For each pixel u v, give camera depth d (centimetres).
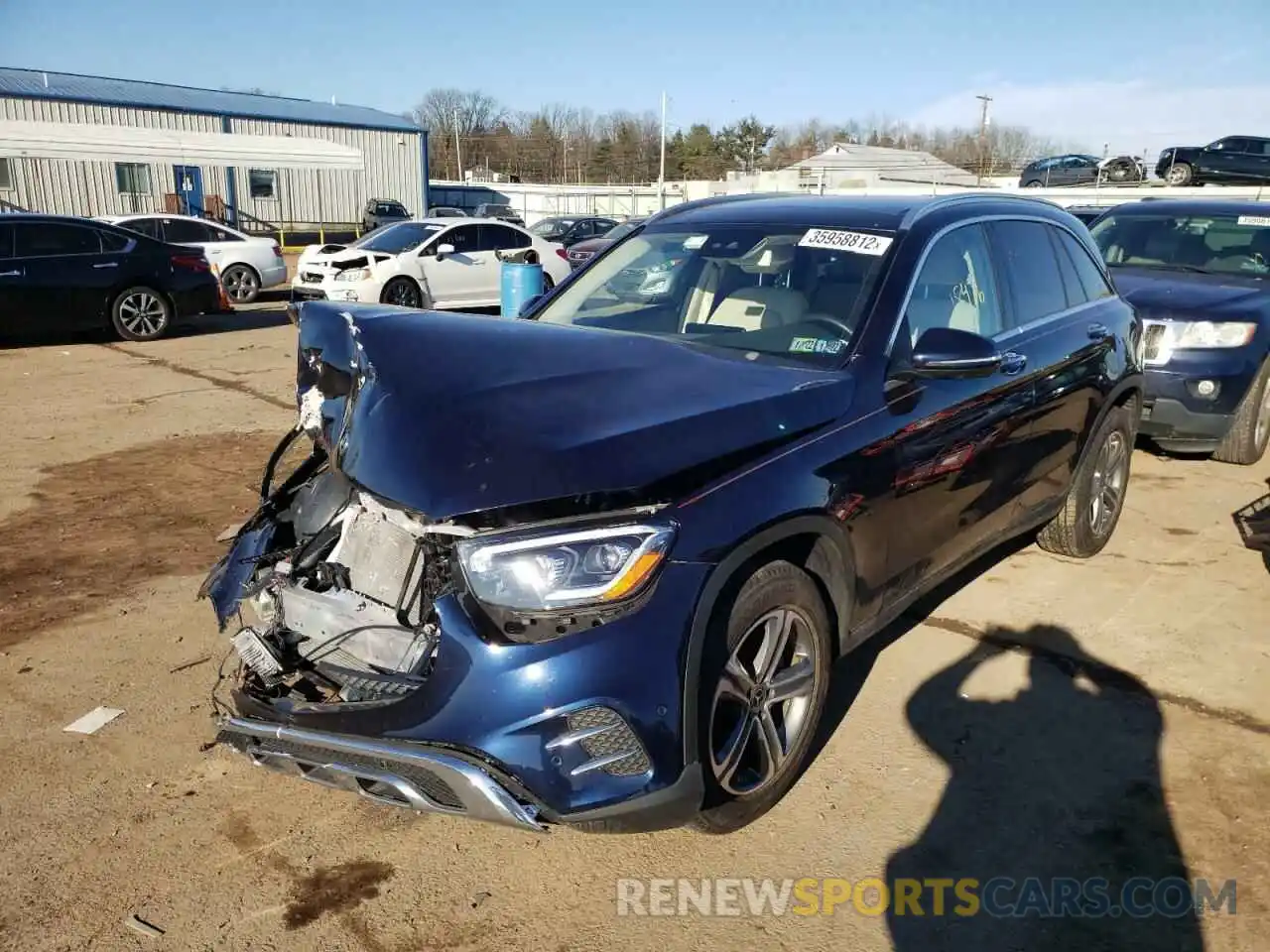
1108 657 400
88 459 671
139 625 423
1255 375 639
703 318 367
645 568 241
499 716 235
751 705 279
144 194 3222
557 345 307
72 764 324
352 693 264
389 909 263
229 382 961
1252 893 269
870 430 309
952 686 377
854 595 313
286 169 3288
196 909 262
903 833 294
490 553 238
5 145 2619
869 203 401
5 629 418
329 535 303
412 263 1434
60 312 1166
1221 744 339
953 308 373
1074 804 307
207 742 339
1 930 253
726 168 9175
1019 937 255
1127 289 687
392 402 271
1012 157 7381
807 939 255
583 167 9456
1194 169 2827
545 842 292
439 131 9762
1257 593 464
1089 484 479
